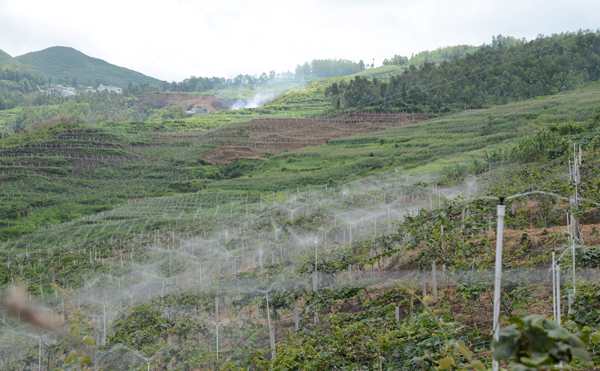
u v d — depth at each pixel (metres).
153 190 88.00
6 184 90.38
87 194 86.25
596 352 10.74
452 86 131.88
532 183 30.41
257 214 53.62
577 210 21.09
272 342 20.66
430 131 100.19
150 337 25.62
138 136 122.62
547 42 144.62
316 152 100.31
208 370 22.41
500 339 4.14
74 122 140.38
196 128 139.75
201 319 27.56
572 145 38.06
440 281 22.19
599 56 129.25
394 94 139.38
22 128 167.50
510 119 94.56
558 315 9.93
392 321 18.41
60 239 60.12
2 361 23.16
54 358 22.31
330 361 16.08
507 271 19.83
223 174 98.81
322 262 27.70
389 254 25.27
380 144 99.50
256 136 120.81
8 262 48.19
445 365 7.32
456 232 24.77
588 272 17.84
